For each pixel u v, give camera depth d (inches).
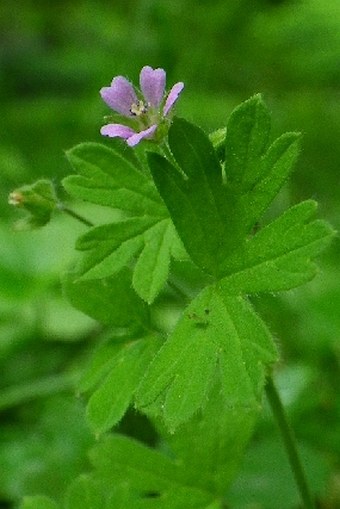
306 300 12.3
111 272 8.6
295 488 10.7
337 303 12.1
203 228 8.4
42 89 21.5
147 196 8.8
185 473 9.5
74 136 18.8
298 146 8.4
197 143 8.4
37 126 18.9
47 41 22.5
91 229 8.7
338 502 11.0
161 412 8.5
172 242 8.7
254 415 9.5
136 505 9.4
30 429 11.6
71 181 8.8
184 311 8.4
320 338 12.1
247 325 8.2
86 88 20.9
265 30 19.4
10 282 13.3
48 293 13.5
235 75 19.9
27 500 9.6
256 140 8.4
